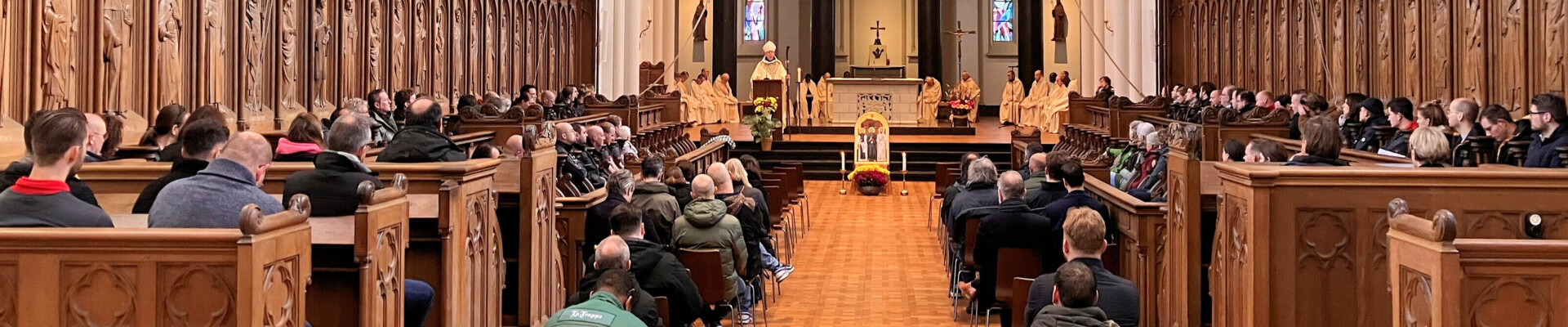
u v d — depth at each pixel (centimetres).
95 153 676
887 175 2041
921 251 1347
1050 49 3772
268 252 375
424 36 1755
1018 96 3247
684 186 1022
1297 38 1856
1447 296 393
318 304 464
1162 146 1007
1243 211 568
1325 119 657
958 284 944
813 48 3862
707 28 3772
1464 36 1307
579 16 2702
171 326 371
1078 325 487
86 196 472
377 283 468
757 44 3944
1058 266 786
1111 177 1177
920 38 3872
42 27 871
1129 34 2642
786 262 1255
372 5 1555
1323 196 546
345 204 538
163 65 1059
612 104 1952
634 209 704
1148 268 770
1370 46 1587
